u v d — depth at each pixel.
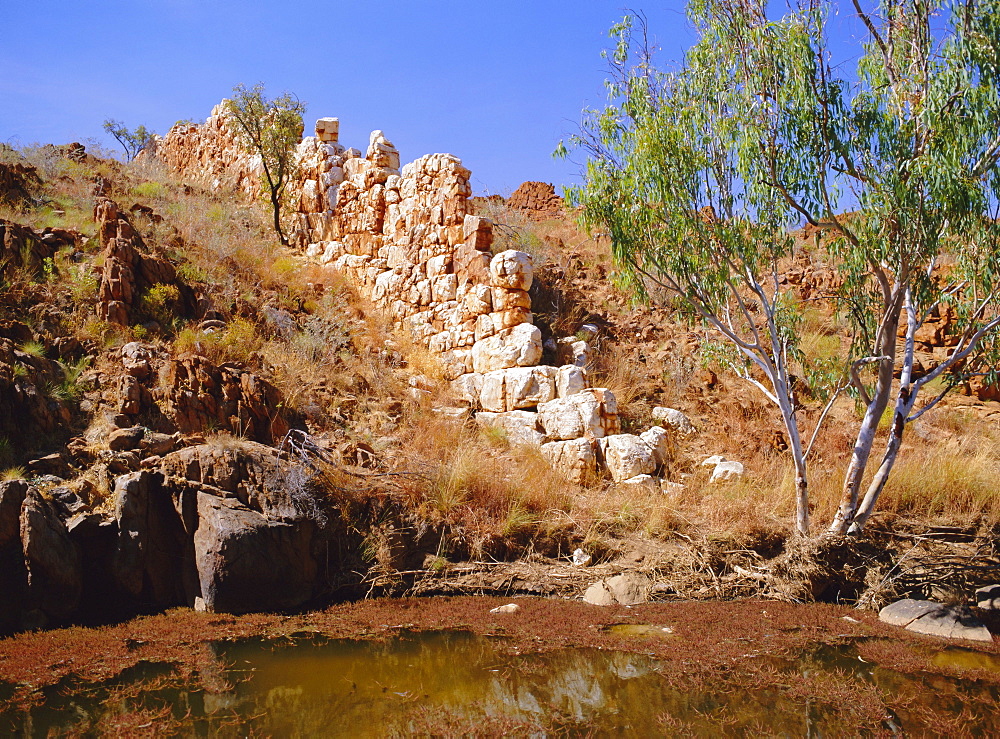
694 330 14.34
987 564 8.83
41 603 7.26
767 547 9.24
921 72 8.23
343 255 15.56
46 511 7.48
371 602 8.37
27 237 11.07
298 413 10.40
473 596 8.64
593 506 9.90
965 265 8.66
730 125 8.87
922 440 12.35
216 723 5.50
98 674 6.29
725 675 6.48
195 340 10.47
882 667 6.67
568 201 9.48
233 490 8.41
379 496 9.25
